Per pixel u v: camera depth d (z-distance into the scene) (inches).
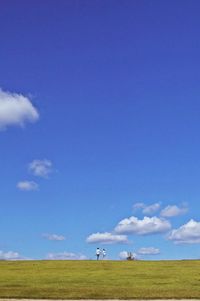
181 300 1708.9
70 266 2962.6
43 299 1717.5
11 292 1849.2
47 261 3331.7
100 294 1811.0
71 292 1855.3
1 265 3029.0
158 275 2464.3
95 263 3164.4
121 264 3090.6
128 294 1812.3
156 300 1708.9
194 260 3385.8
